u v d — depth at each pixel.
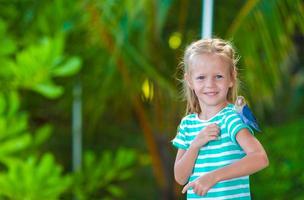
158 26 8.35
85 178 9.48
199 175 3.04
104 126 11.04
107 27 8.41
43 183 7.91
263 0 7.86
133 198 11.10
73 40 9.39
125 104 10.14
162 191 10.23
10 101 8.02
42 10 9.17
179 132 3.24
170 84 9.05
